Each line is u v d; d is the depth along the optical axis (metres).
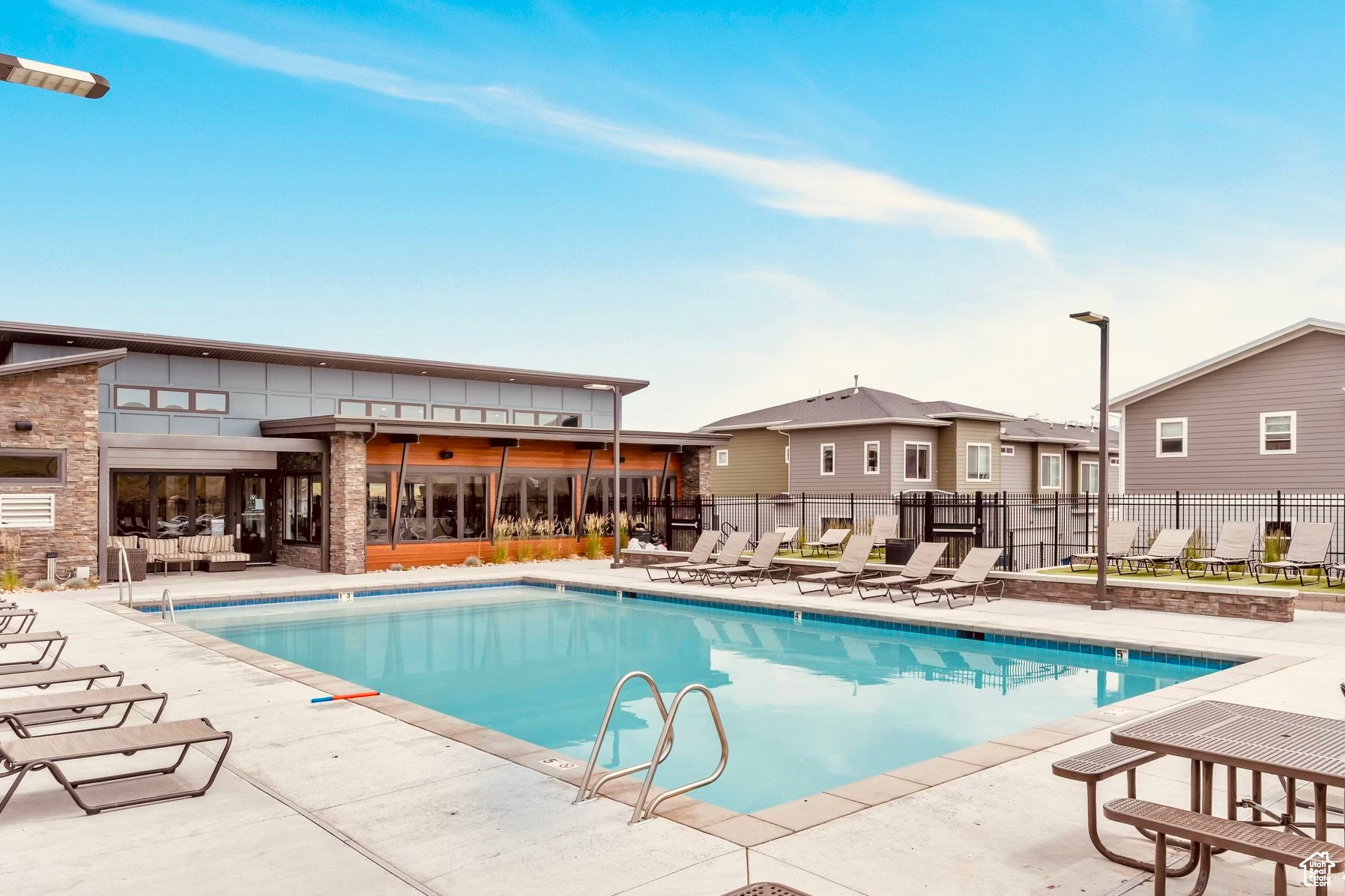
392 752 6.06
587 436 23.31
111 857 4.25
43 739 4.98
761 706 8.99
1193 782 3.95
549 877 3.99
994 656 11.54
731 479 38.41
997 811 4.85
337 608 16.31
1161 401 25.20
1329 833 4.45
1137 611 13.45
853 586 17.02
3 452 16.42
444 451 21.94
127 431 21.06
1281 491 22.89
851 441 32.78
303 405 23.77
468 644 12.82
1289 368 22.84
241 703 7.54
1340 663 9.02
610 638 13.24
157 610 15.10
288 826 4.66
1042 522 25.48
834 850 4.29
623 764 7.05
